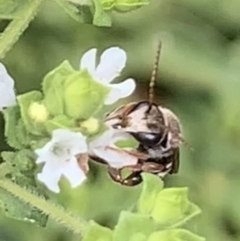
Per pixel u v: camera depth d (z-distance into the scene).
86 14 0.05
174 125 0.05
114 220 0.07
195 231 0.07
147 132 0.05
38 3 0.05
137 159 0.05
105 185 0.07
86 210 0.07
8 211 0.05
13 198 0.05
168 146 0.05
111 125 0.05
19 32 0.05
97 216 0.07
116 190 0.07
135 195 0.07
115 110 0.05
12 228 0.07
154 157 0.05
